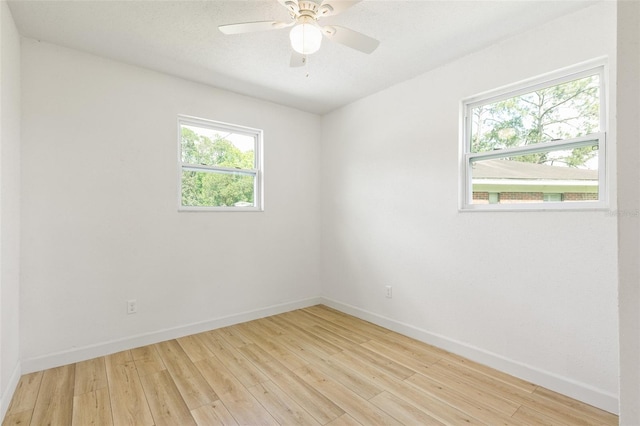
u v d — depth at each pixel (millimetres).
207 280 3082
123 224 2623
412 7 1923
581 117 2014
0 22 1734
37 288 2258
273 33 2221
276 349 2650
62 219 2359
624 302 483
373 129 3314
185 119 3020
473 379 2176
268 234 3537
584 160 2002
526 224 2170
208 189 3188
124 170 2627
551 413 1808
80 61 2441
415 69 2746
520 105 2301
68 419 1754
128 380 2152
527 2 1874
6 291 1857
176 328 2883
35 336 2248
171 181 2875
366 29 2148
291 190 3742
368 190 3373
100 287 2512
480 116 2523
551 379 2039
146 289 2730
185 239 2953
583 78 2006
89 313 2465
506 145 2369
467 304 2496
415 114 2893
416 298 2879
